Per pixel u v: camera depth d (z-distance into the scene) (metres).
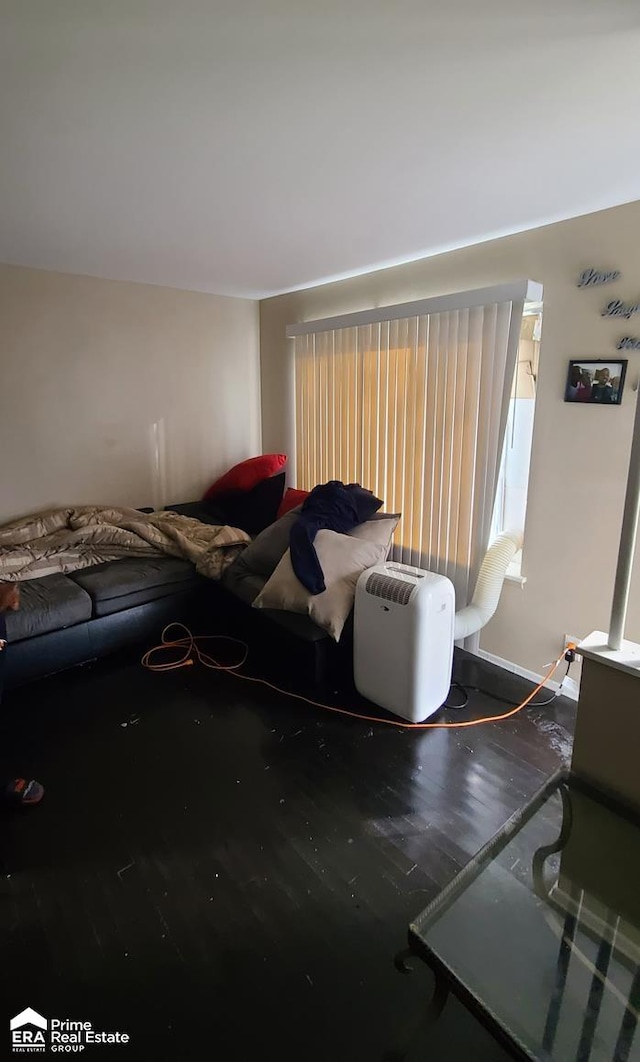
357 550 2.75
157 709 2.54
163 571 3.15
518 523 2.93
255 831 1.84
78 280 3.39
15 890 1.62
